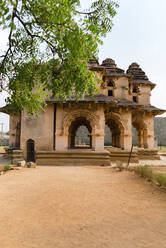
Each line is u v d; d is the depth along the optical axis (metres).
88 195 7.71
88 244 4.02
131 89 25.41
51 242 4.13
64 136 17.83
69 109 17.98
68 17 4.20
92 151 17.11
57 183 9.49
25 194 7.68
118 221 5.25
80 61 4.61
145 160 22.48
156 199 7.24
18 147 21.91
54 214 5.77
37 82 5.74
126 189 8.68
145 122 24.41
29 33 4.80
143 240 4.16
